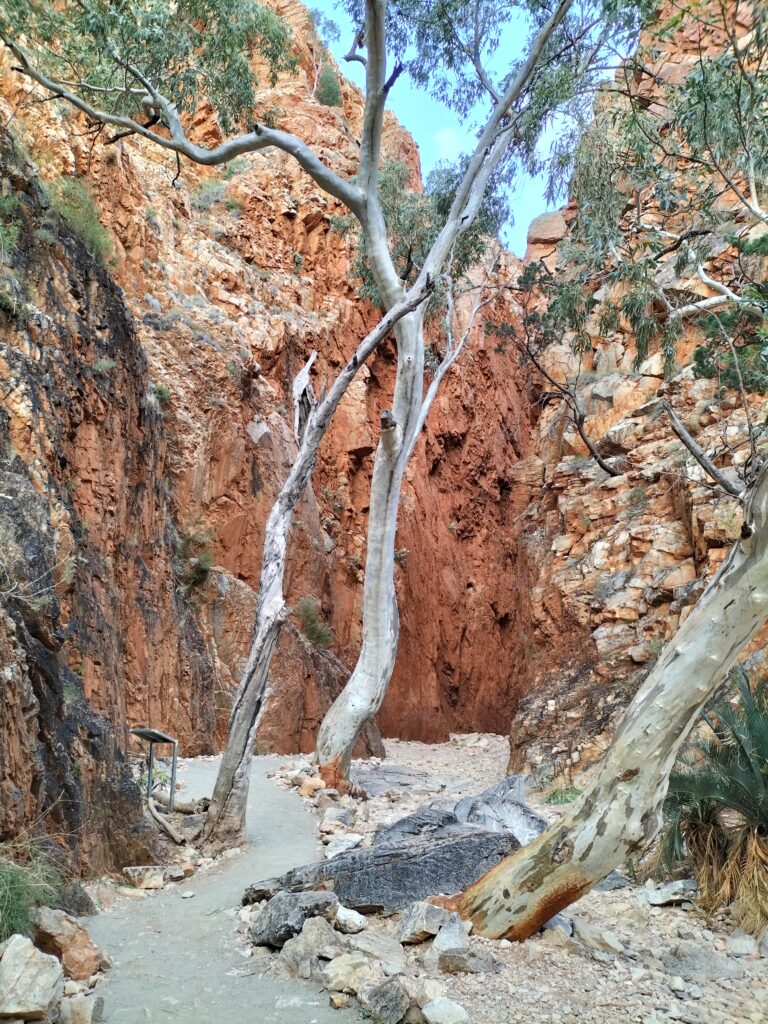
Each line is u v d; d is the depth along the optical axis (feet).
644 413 65.62
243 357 67.21
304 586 70.90
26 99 50.24
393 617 44.16
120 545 41.81
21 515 24.89
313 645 68.95
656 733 18.54
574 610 59.77
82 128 55.72
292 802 37.14
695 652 18.42
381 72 40.40
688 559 54.85
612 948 19.90
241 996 17.84
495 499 115.65
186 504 58.54
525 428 128.67
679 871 24.53
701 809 23.13
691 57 62.80
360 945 19.25
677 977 18.44
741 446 52.19
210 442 61.00
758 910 21.02
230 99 42.55
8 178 36.63
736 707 31.60
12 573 23.30
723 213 42.83
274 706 56.44
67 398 34.30
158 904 23.48
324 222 91.30
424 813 28.96
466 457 111.75
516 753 52.60
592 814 18.93
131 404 44.47
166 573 48.78
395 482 43.68
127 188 62.28
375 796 42.65
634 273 41.50
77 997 16.29
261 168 87.76
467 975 18.07
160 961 19.62
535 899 19.44
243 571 62.44
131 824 26.14
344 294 91.35
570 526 67.15
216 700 53.01
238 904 23.34
